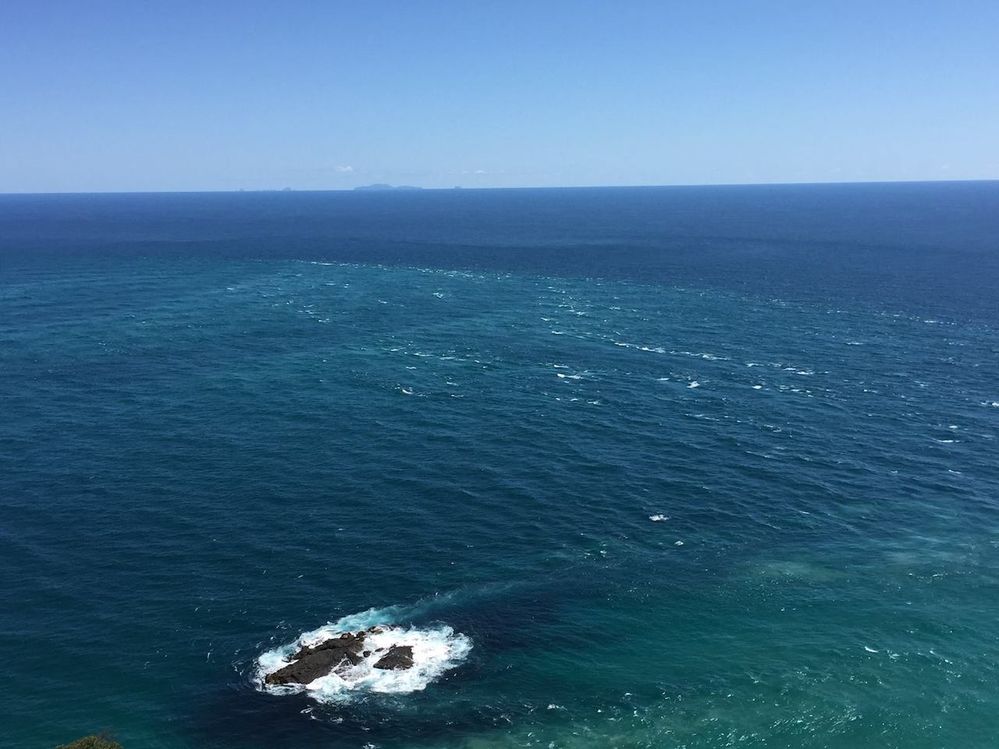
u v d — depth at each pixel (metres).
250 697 50.19
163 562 64.25
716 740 47.44
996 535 69.75
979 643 55.59
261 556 65.44
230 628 56.38
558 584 62.53
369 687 51.28
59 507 73.00
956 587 62.09
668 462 84.81
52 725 47.41
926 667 53.28
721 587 62.38
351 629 56.59
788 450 88.00
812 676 52.53
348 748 46.75
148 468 81.62
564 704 50.28
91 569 63.12
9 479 78.56
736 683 51.97
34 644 54.19
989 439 90.81
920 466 83.81
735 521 72.38
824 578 63.50
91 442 88.25
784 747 46.91
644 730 48.22
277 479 79.56
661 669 53.34
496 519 72.25
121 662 52.78
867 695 50.78
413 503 75.00
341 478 80.00
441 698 50.53
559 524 71.56
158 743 46.56
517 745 47.16
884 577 63.53
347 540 68.12
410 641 55.44
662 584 62.75
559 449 88.06
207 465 82.56
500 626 57.44
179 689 50.66
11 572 62.44
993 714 49.22
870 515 73.50
